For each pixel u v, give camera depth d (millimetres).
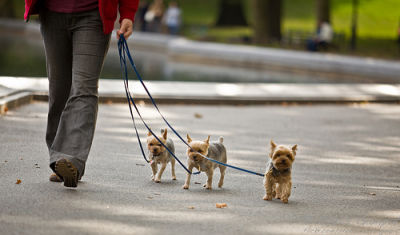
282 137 15312
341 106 21875
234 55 38906
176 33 53500
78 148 8180
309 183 10430
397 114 20438
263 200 8906
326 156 13188
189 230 7027
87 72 8422
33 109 16609
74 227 6773
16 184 8562
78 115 8328
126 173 10086
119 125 15266
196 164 9297
